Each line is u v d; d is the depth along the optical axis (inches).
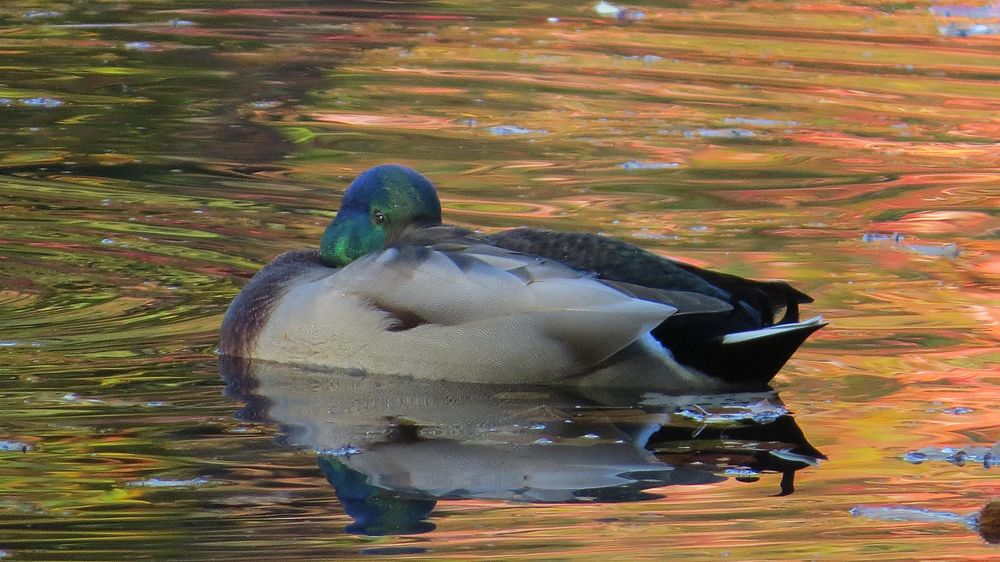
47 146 694.5
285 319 427.8
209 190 622.8
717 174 669.3
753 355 395.2
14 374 404.5
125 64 878.4
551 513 312.8
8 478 330.0
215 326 453.7
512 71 879.1
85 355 422.6
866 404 389.1
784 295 412.2
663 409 389.1
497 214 589.3
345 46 940.0
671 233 568.1
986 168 691.4
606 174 663.1
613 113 784.9
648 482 334.0
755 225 585.0
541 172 664.4
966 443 358.3
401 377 416.8
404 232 452.8
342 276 427.2
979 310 472.1
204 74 858.1
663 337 402.6
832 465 344.2
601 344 399.2
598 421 378.9
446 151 701.3
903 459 347.9
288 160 680.4
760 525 306.3
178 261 521.0
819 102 816.9
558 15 1045.8
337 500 319.3
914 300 483.8
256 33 970.1
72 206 592.1
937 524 307.3
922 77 878.4
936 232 579.2
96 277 499.5
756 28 1005.2
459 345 410.0
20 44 922.7
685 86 847.1
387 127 748.6
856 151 721.0
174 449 350.9
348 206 457.4
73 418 372.2
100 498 320.2
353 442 358.6
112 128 733.3
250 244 544.1
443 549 292.8
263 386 405.1
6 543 294.7
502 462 346.0
